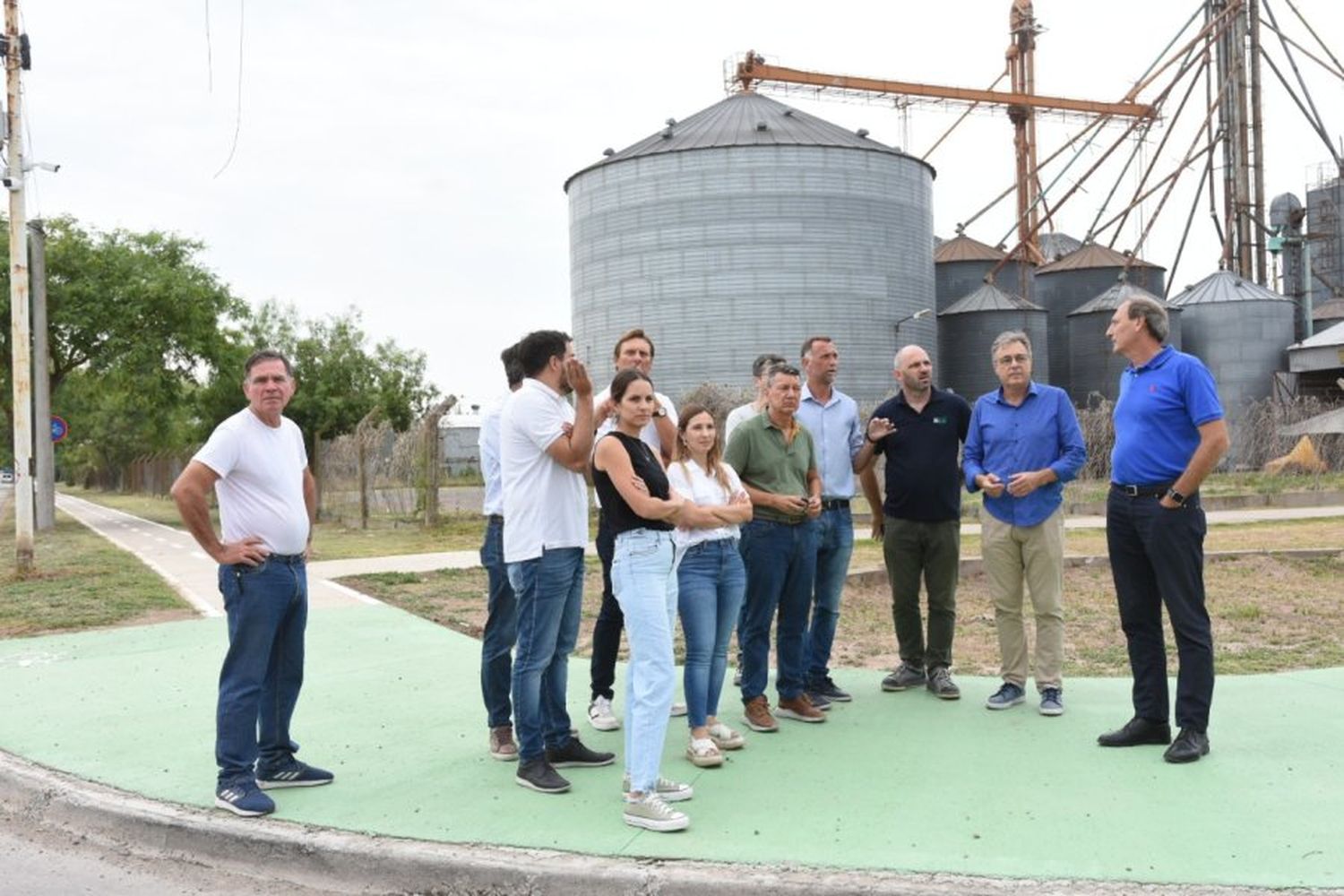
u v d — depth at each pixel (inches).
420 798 200.2
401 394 1357.0
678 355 1834.4
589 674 306.0
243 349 1199.6
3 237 1055.0
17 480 577.6
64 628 407.5
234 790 196.7
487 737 242.2
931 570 269.3
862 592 483.2
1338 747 219.3
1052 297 2349.9
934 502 265.9
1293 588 487.5
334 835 181.9
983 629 389.1
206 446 196.1
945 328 2169.0
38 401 992.9
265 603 199.3
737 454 241.3
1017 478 248.7
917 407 269.0
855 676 294.8
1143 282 2306.8
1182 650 215.5
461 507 1255.5
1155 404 219.6
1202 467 210.8
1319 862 159.9
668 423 244.4
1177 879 154.6
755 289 1806.1
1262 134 2194.9
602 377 1908.2
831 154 1827.0
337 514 1071.6
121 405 1576.0
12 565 647.1
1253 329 2031.3
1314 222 2576.3
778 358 261.0
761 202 1807.3
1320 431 1266.0
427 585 516.1
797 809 188.5
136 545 813.9
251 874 181.5
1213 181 2235.5
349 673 312.8
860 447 273.0
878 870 159.8
